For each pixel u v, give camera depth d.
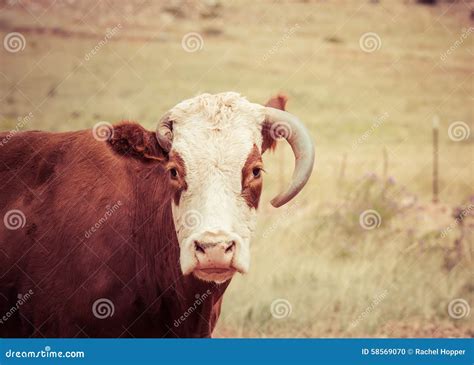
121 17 32.75
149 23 32.62
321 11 35.88
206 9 34.88
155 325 5.39
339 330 7.80
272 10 35.44
